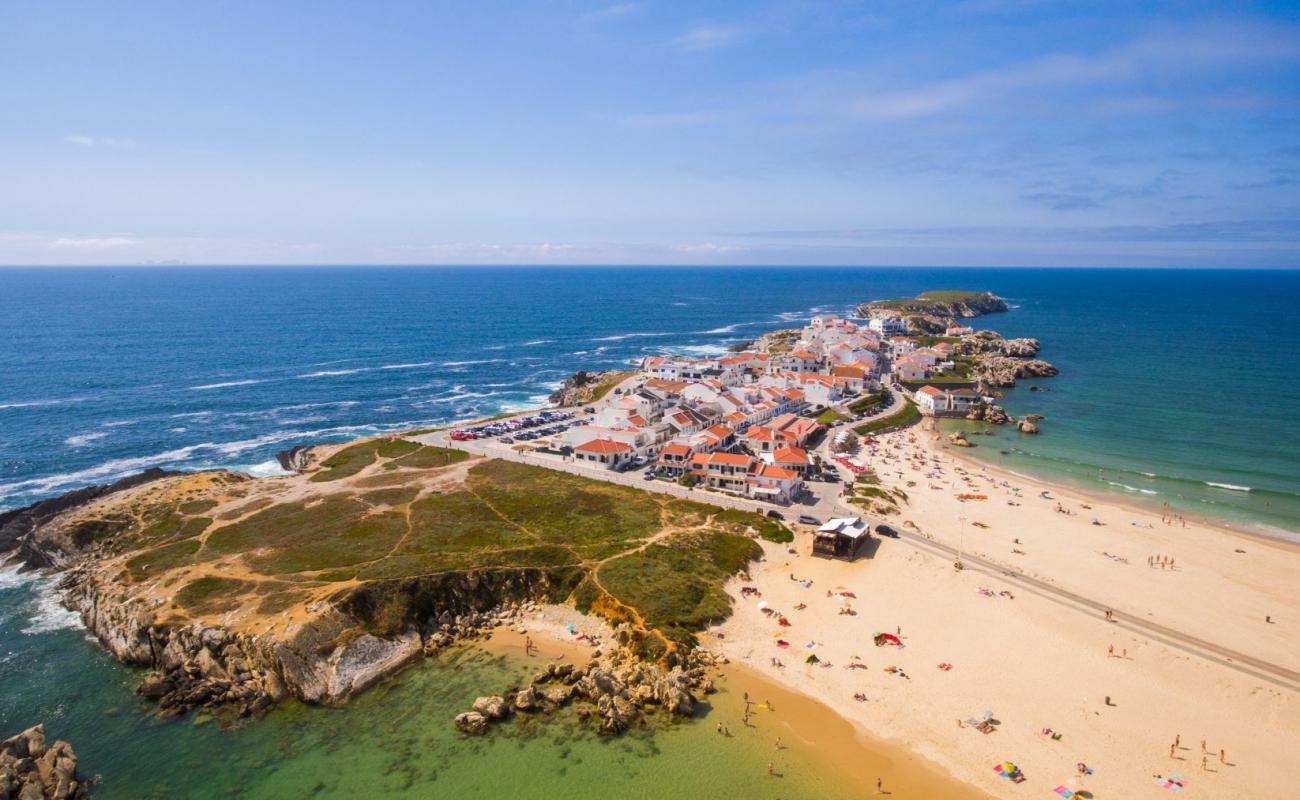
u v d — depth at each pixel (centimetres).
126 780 5684
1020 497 12081
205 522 9788
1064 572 9206
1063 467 13938
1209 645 7569
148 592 7838
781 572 8931
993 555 9638
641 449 13125
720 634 7606
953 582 8781
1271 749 6041
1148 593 8694
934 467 13638
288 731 6262
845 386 19138
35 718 6438
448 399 19988
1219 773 5762
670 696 6431
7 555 9806
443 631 7738
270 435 16112
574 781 5628
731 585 8525
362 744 6081
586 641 7531
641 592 8069
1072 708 6544
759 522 10038
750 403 16300
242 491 11062
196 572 8262
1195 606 8406
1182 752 6003
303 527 9562
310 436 16112
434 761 5862
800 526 10100
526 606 8156
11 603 8531
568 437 13562
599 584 8244
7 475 13150
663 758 5878
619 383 19800
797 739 6119
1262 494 12469
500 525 9694
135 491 11244
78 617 8181
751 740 6100
